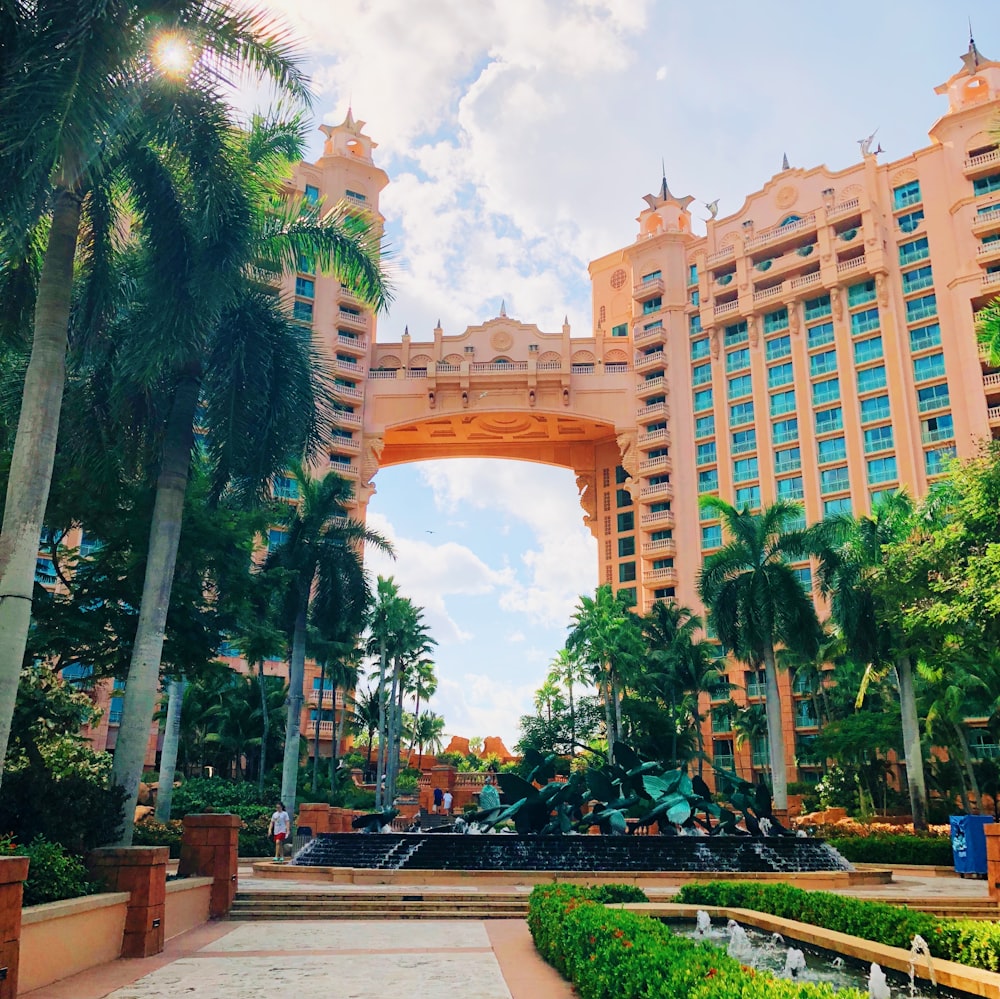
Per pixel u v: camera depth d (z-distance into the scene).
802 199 75.50
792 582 37.09
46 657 20.64
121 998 8.52
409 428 81.75
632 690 60.00
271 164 19.19
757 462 72.62
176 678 22.62
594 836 21.45
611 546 84.56
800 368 72.00
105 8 11.12
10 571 11.30
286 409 18.17
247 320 18.30
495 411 78.75
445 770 60.56
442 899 16.88
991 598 22.06
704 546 73.56
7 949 7.46
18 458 11.91
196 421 19.23
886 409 67.50
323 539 35.50
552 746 62.75
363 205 79.12
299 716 33.12
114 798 13.98
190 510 20.34
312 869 20.77
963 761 46.59
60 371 12.55
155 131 13.89
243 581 21.89
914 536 30.44
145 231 15.46
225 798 38.06
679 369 78.69
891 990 9.17
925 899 17.16
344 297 77.94
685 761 59.81
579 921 9.49
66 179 10.94
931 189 69.06
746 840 22.17
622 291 90.19
